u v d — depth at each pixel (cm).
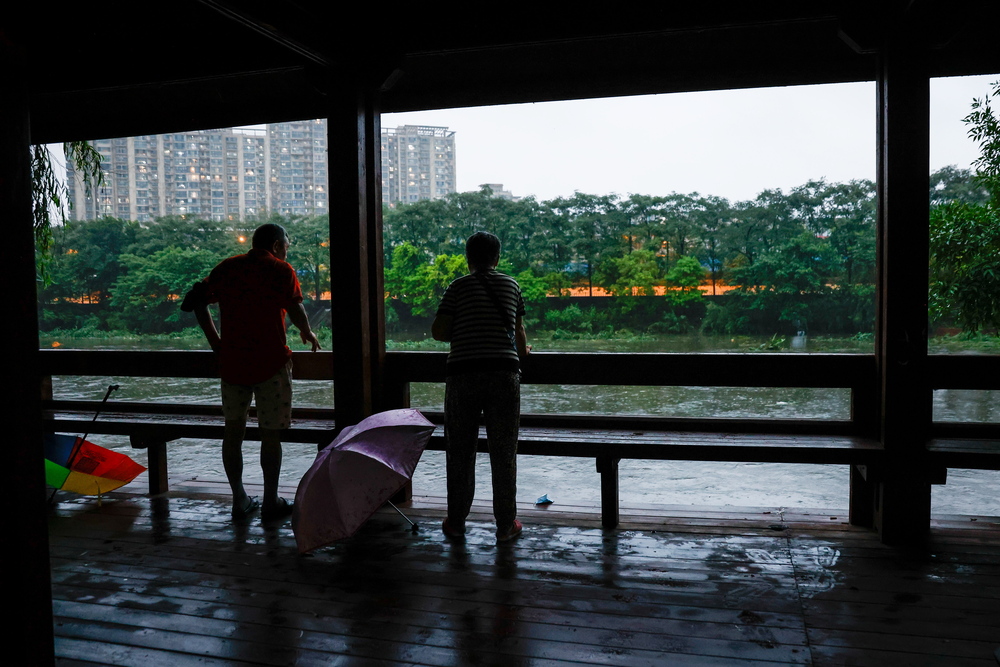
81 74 399
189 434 395
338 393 380
